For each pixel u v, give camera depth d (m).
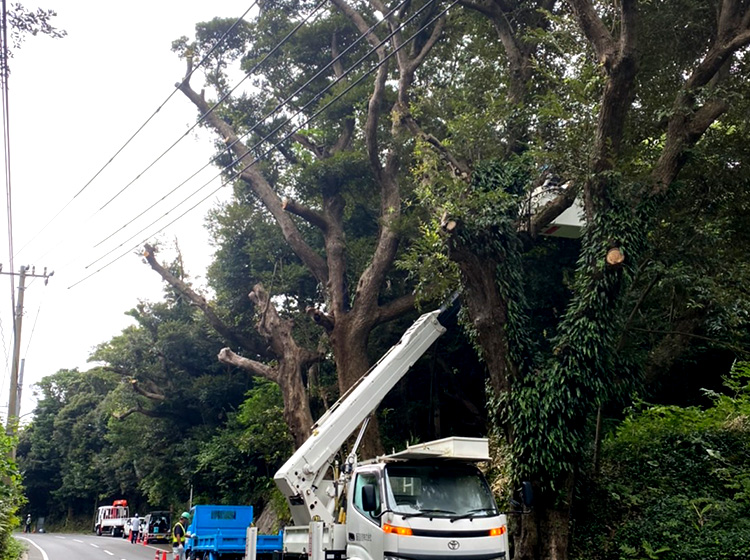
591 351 12.96
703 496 13.30
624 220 13.06
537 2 19.45
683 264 14.65
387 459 11.08
